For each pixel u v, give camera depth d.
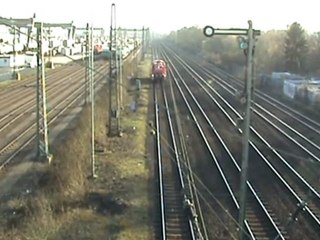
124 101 48.62
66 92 56.47
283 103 49.78
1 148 30.88
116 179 25.70
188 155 30.88
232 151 31.66
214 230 20.03
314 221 20.61
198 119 42.38
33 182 24.38
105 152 30.62
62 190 22.81
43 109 28.61
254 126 39.12
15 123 38.50
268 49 78.81
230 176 26.77
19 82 66.12
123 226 20.11
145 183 25.38
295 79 58.00
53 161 27.73
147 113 45.06
